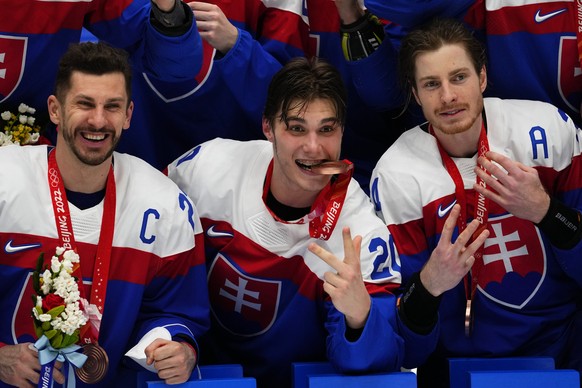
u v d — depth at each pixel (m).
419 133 5.64
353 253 4.82
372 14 5.85
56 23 5.61
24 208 4.89
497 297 5.54
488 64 6.09
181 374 4.76
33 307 4.77
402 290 5.36
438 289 5.03
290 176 5.07
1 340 4.97
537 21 5.98
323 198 5.21
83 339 4.82
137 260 5.03
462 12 5.90
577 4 5.93
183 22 5.46
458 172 5.47
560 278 5.58
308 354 5.40
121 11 5.64
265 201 5.30
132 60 5.80
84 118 4.78
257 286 5.31
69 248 4.91
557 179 5.60
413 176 5.49
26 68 5.66
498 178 5.16
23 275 4.90
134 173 5.14
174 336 4.96
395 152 5.63
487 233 4.95
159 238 5.07
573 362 5.65
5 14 5.54
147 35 5.55
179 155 6.33
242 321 5.43
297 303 5.31
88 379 4.82
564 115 5.68
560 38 5.99
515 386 5.00
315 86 4.94
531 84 6.07
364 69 5.90
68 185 4.99
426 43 5.30
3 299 4.97
